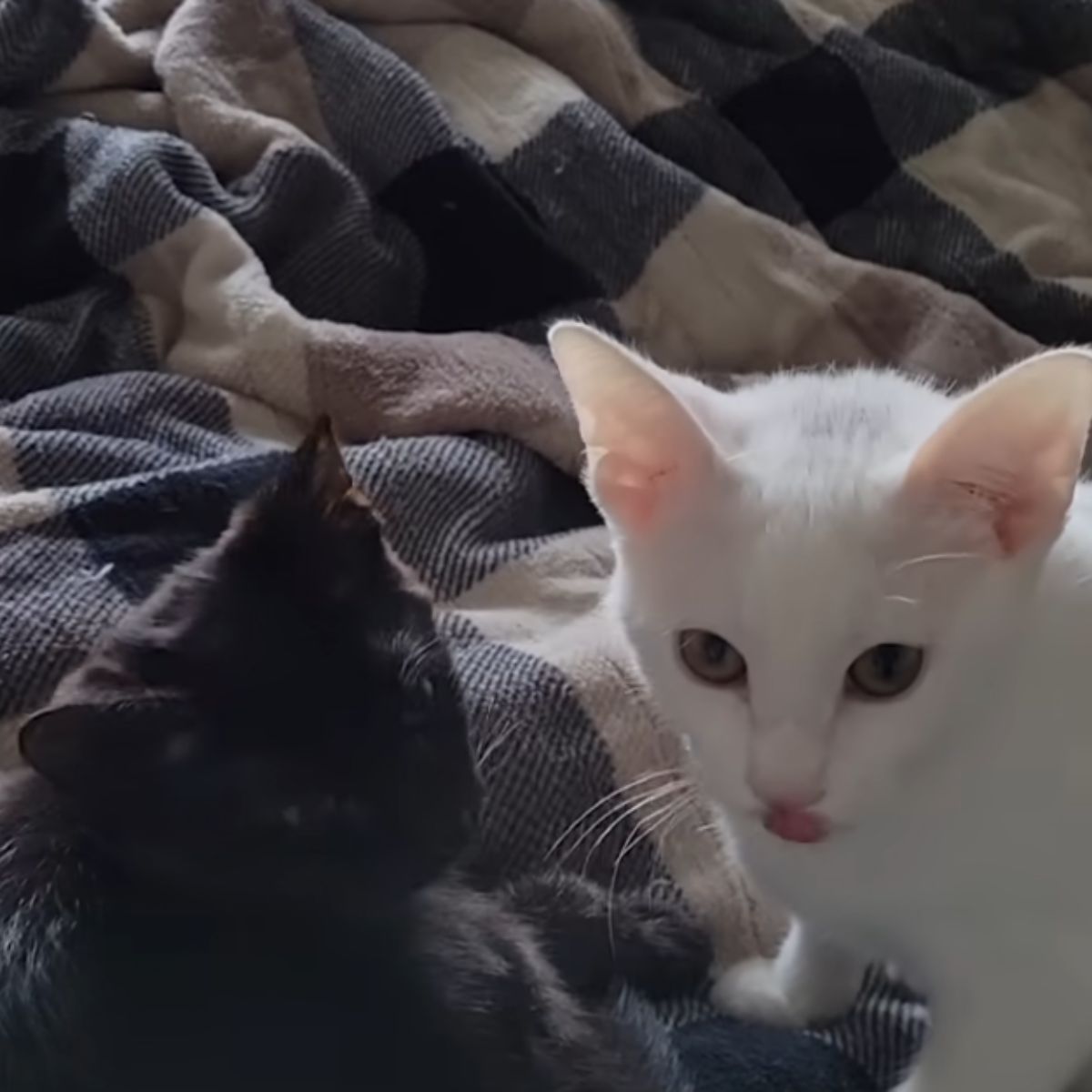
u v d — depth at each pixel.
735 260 0.68
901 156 0.75
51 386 0.62
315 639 0.44
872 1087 0.47
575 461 0.62
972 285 0.71
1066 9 0.79
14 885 0.41
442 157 0.67
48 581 0.52
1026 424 0.37
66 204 0.65
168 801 0.41
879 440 0.40
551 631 0.56
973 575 0.38
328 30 0.69
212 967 0.40
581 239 0.69
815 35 0.76
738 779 0.39
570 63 0.73
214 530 0.54
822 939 0.48
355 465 0.57
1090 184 0.78
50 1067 0.39
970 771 0.40
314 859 0.43
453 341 0.62
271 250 0.65
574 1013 0.47
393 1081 0.41
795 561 0.37
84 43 0.68
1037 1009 0.42
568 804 0.51
